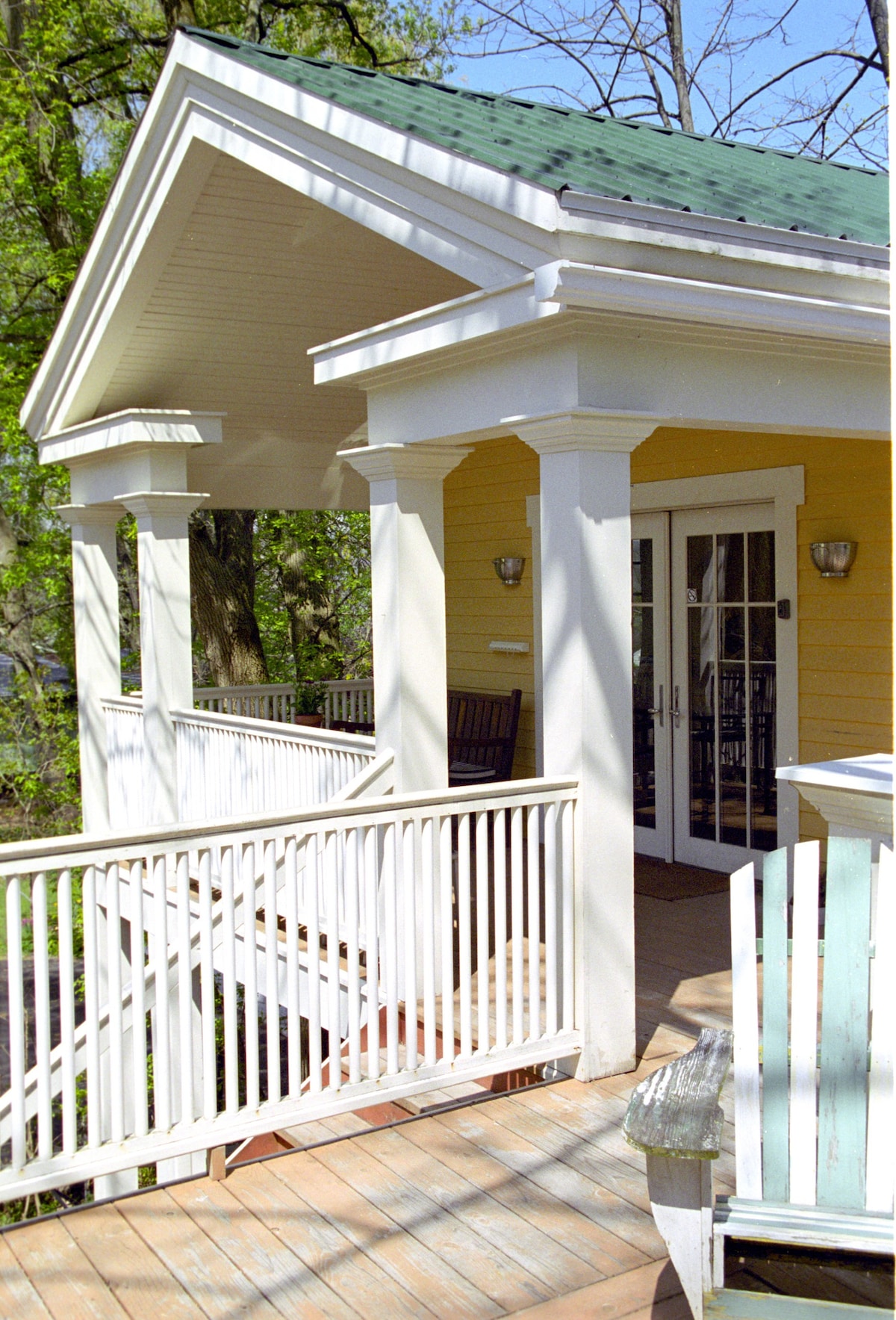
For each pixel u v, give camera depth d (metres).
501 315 4.25
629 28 18.23
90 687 8.85
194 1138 3.73
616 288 3.93
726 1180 3.67
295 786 6.41
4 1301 3.14
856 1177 2.81
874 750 6.59
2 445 15.62
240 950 6.03
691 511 7.67
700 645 7.68
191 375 7.99
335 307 7.48
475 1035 5.00
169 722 7.74
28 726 17.38
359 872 5.36
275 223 6.57
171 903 6.82
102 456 8.13
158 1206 3.64
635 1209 3.56
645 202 3.92
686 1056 2.86
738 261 4.16
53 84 15.84
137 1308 3.11
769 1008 2.96
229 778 7.11
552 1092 4.39
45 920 3.49
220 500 9.38
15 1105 3.45
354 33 17.02
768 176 6.52
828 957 2.95
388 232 4.79
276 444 9.29
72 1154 3.53
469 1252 3.34
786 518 6.95
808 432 5.01
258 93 5.29
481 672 9.40
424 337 4.69
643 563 8.08
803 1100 2.88
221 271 6.94
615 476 4.37
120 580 19.67
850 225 5.06
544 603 4.50
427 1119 4.20
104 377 7.77
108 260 7.02
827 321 4.46
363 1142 4.04
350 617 24.16
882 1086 2.82
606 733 4.41
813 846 3.02
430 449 5.20
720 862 7.65
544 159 4.44
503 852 4.32
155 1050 3.75
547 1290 3.15
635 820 8.30
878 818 3.71
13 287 16.88
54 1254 3.37
